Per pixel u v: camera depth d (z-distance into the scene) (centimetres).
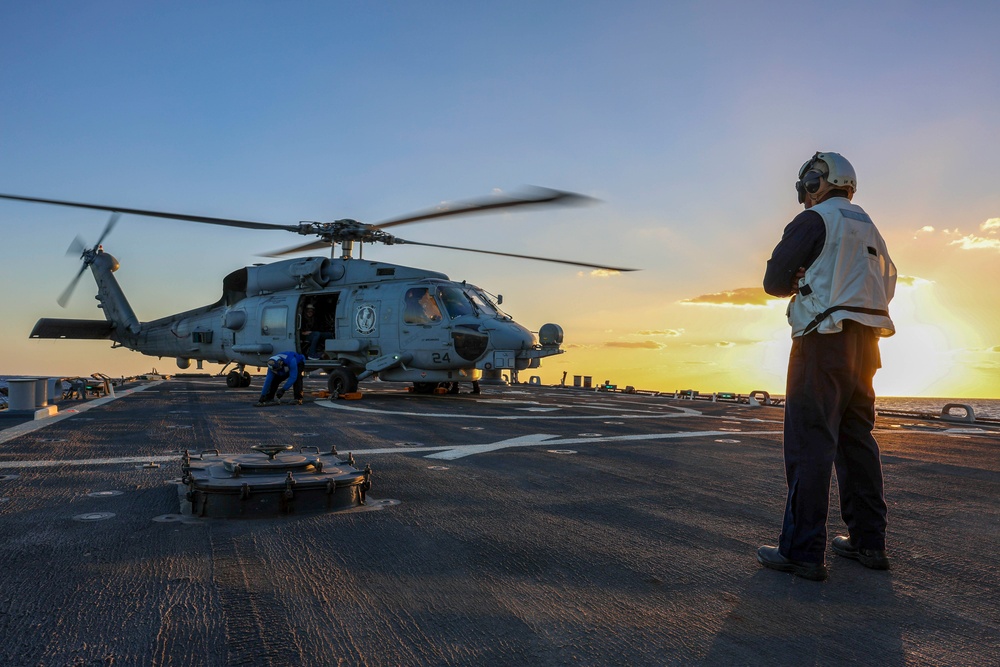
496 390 2356
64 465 548
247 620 218
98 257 2514
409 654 192
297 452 454
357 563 283
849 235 283
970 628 219
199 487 365
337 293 1781
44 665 183
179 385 2538
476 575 269
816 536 271
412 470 540
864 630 216
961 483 513
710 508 407
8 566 274
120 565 277
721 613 229
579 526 356
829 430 275
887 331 297
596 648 198
